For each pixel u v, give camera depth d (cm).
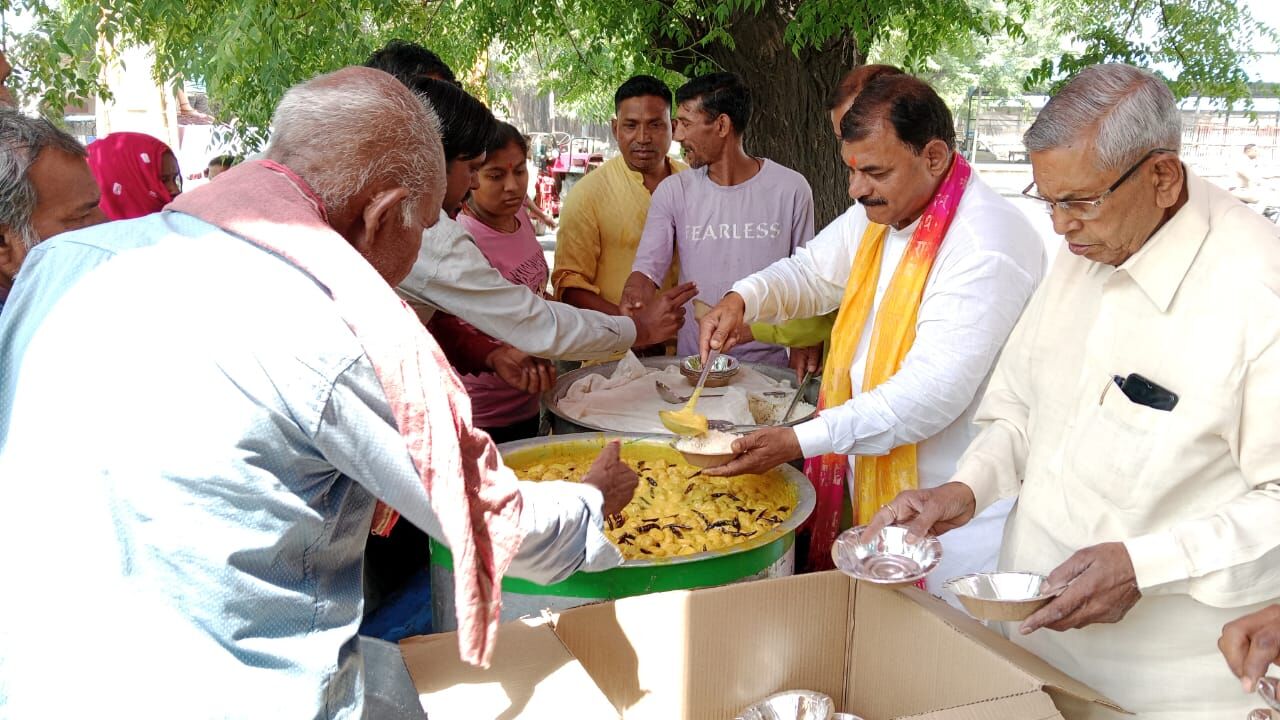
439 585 182
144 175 310
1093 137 137
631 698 154
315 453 104
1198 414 138
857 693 163
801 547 258
